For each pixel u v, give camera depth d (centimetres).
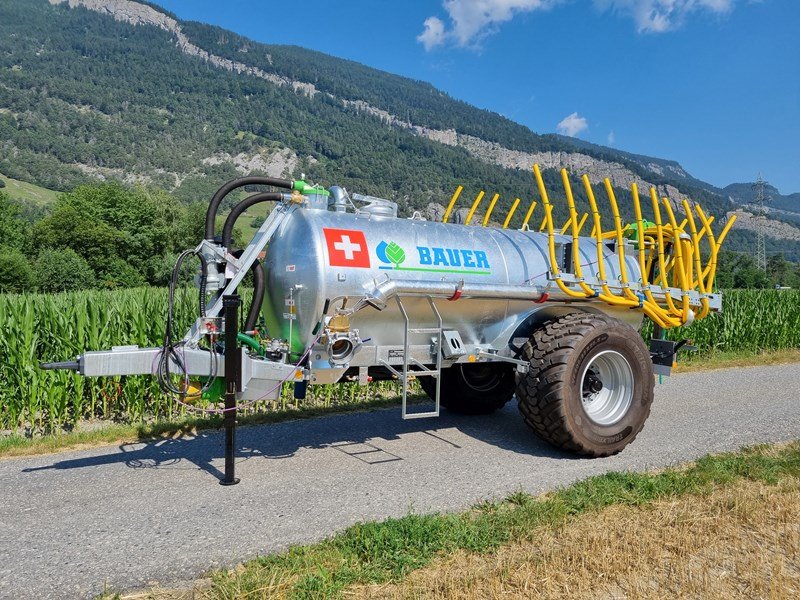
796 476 466
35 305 781
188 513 396
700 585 299
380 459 522
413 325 525
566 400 502
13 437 584
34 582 306
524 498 412
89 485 454
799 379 969
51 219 5288
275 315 504
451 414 700
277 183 502
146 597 294
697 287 669
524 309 565
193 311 811
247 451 547
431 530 347
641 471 489
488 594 286
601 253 570
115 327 754
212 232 481
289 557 326
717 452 541
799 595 288
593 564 316
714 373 1036
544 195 549
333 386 805
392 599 284
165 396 724
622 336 534
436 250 528
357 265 484
